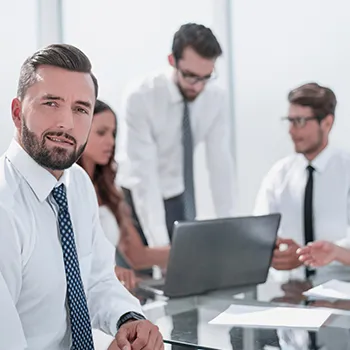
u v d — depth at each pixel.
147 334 1.46
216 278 2.10
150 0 3.62
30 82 1.41
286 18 3.64
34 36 3.25
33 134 1.40
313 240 2.77
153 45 3.64
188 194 3.22
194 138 3.24
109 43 3.48
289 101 2.84
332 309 1.82
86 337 1.51
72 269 1.48
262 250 2.19
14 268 1.36
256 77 3.78
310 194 2.78
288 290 2.12
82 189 1.69
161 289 2.16
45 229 1.45
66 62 1.42
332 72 3.50
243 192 3.85
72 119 1.41
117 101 3.48
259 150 3.78
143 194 3.03
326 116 2.76
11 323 1.30
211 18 3.86
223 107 3.28
